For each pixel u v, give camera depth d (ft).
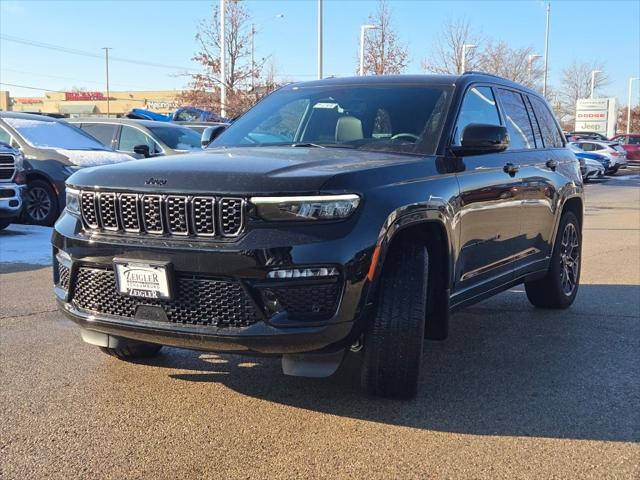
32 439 11.60
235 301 11.37
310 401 13.41
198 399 13.47
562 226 20.94
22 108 282.36
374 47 102.68
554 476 10.48
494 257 16.48
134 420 12.43
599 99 166.20
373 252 11.51
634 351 17.01
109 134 42.14
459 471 10.61
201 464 10.78
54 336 17.60
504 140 14.62
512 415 12.82
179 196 11.62
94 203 12.48
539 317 20.53
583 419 12.67
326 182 11.36
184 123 48.42
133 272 11.87
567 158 21.70
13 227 36.81
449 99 15.81
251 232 11.27
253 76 96.63
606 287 24.99
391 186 12.34
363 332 12.27
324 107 16.69
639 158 130.41
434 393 13.91
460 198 14.24
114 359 15.81
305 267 11.13
